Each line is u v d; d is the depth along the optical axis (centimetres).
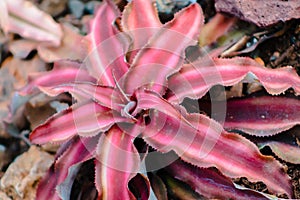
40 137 40
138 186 41
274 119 42
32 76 43
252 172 39
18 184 44
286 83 41
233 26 45
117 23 43
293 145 43
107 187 39
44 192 41
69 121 40
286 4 43
